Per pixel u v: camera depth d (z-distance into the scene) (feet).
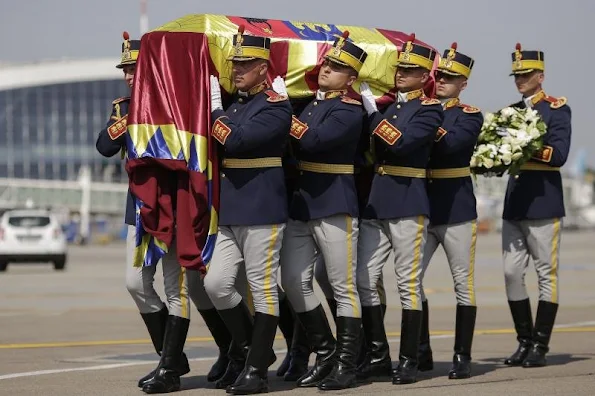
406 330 47.44
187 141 43.96
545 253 54.08
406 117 47.01
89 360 56.59
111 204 558.97
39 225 160.25
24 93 576.20
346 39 45.62
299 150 45.73
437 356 57.62
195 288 47.67
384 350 48.55
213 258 44.47
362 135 48.32
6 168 579.07
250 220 43.75
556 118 54.13
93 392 45.11
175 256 45.39
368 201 47.93
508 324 74.08
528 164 54.24
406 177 47.50
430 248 51.06
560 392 43.62
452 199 49.93
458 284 50.03
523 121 52.70
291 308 50.62
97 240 377.71
